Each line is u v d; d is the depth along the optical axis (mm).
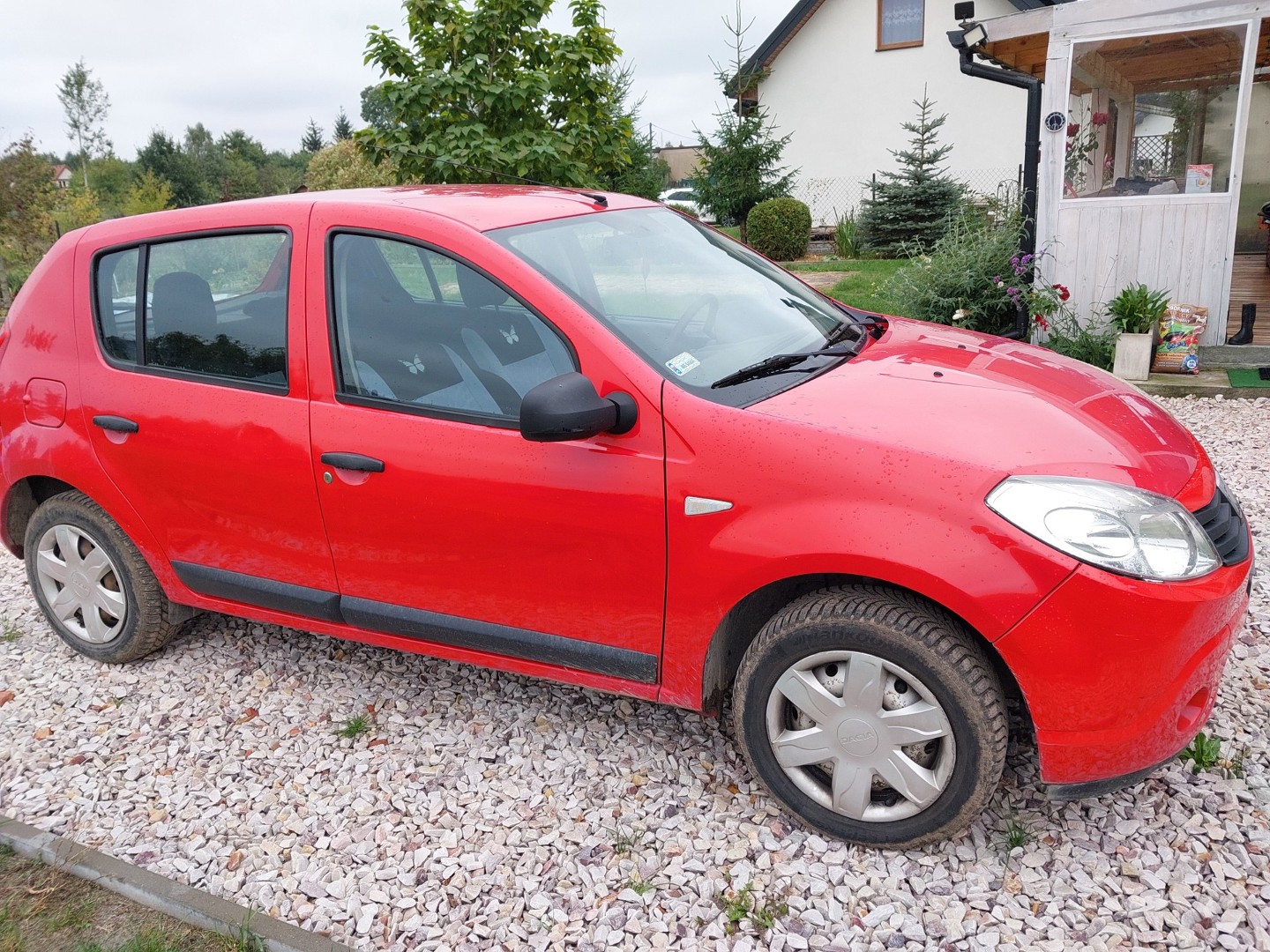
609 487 2648
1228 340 7863
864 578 2592
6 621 4477
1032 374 2965
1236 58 7207
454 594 3027
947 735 2434
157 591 3793
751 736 2717
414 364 2965
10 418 3803
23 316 3795
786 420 2516
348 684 3705
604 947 2371
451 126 7832
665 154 39438
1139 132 7746
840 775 2594
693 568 2590
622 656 2812
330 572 3256
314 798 3025
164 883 2637
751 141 19453
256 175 61781
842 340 3266
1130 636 2260
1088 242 7922
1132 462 2480
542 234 3064
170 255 3441
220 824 2932
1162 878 2455
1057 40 7570
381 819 2898
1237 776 2814
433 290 2955
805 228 18578
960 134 20094
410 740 3307
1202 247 7617
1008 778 2871
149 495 3518
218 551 3479
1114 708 2318
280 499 3219
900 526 2348
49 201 21141
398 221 3027
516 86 7844
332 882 2646
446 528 2920
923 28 19844
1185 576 2320
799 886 2523
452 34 7867
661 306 3004
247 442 3219
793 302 3461
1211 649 2396
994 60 9266
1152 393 7262
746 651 2695
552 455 2719
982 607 2287
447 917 2504
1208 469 2736
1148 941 2270
